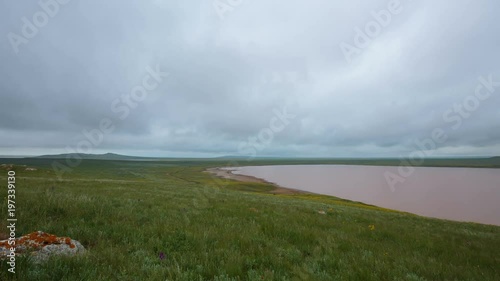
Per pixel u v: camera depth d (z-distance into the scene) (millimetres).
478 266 7207
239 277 5074
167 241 6945
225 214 12586
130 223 8664
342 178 124750
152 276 4625
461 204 57312
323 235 9297
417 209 51438
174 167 173125
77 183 25031
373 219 16203
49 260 4617
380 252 7742
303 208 18672
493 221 42500
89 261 4828
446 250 8852
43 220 7660
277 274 5238
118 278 4449
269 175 139875
